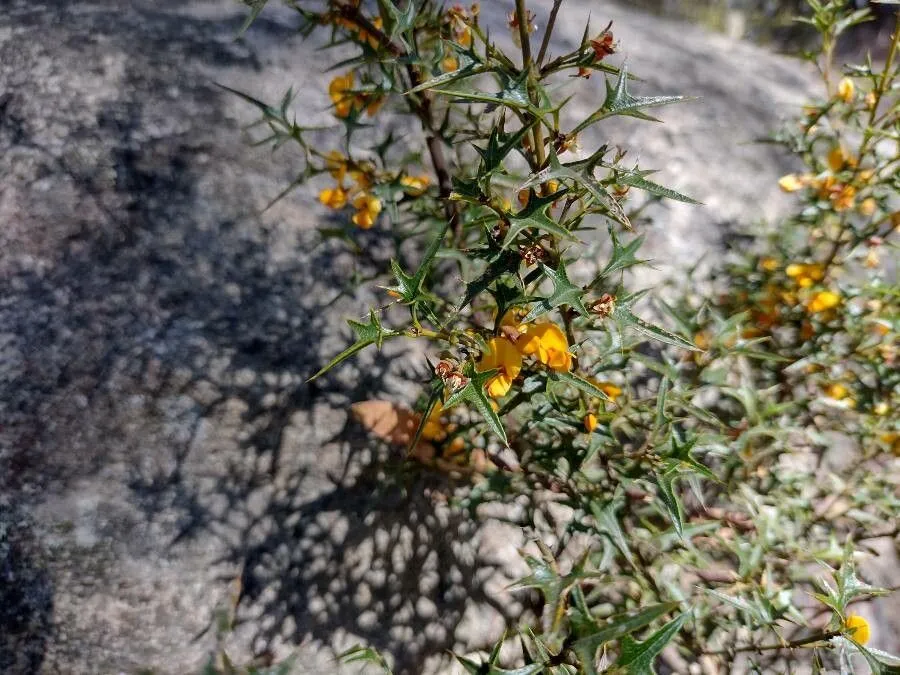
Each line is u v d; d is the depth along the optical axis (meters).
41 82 0.23
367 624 0.16
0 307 0.18
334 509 0.17
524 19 0.12
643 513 0.18
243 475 0.17
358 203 0.18
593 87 0.32
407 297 0.11
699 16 0.51
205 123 0.23
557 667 0.11
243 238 0.21
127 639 0.15
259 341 0.19
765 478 0.19
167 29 0.26
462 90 0.10
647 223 0.26
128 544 0.16
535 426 0.16
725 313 0.23
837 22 0.20
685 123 0.32
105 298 0.19
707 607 0.17
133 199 0.21
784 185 0.22
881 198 0.21
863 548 0.20
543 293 0.18
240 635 0.16
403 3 0.16
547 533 0.19
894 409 0.20
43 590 0.15
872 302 0.21
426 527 0.18
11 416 0.17
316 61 0.27
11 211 0.20
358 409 0.19
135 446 0.17
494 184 0.14
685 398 0.16
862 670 0.19
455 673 0.17
